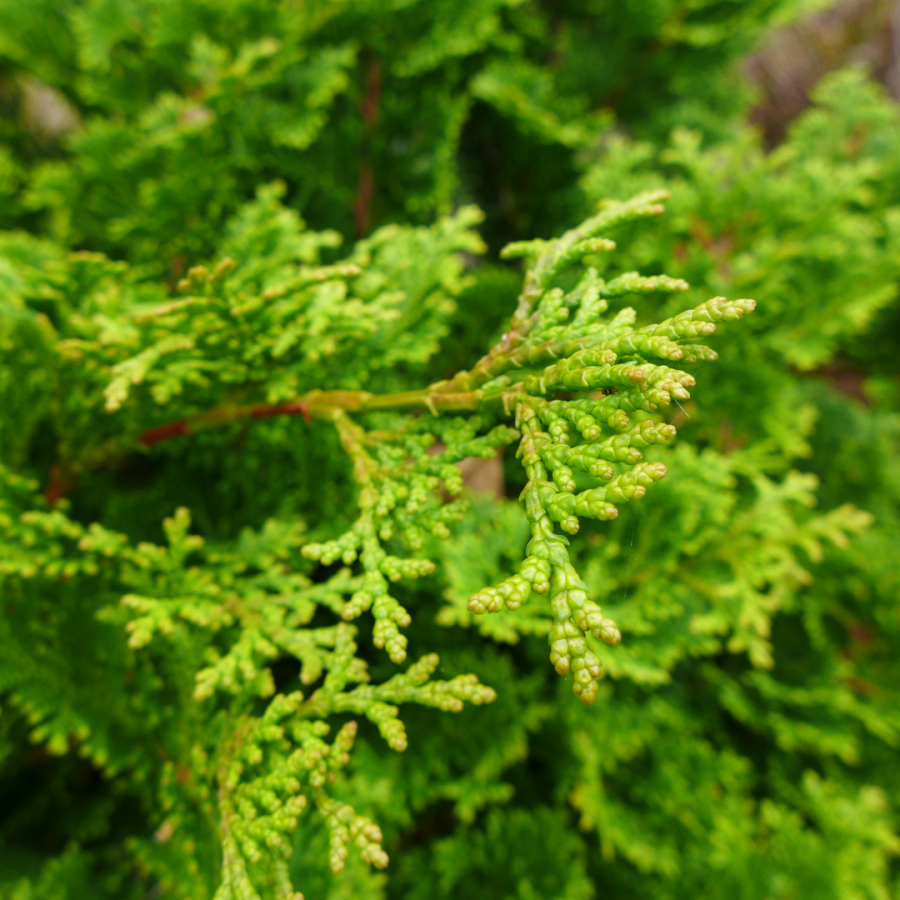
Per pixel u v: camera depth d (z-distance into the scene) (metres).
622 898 0.17
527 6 0.25
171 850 0.13
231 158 0.18
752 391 0.19
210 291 0.11
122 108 0.22
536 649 0.16
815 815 0.18
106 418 0.13
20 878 0.15
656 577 0.15
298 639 0.11
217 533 0.15
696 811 0.16
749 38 0.26
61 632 0.12
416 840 0.18
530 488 0.08
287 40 0.18
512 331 0.10
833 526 0.16
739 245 0.19
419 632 0.15
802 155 0.26
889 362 0.29
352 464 0.14
